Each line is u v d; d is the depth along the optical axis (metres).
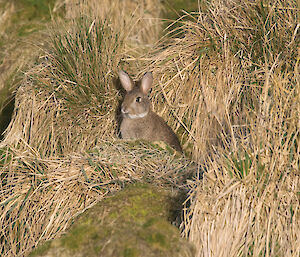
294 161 9.20
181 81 13.50
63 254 8.75
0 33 16.45
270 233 8.66
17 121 13.38
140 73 13.87
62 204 10.70
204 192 8.73
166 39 14.49
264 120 9.83
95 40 13.02
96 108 13.06
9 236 10.81
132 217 9.11
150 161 11.16
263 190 8.83
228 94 12.69
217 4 13.47
